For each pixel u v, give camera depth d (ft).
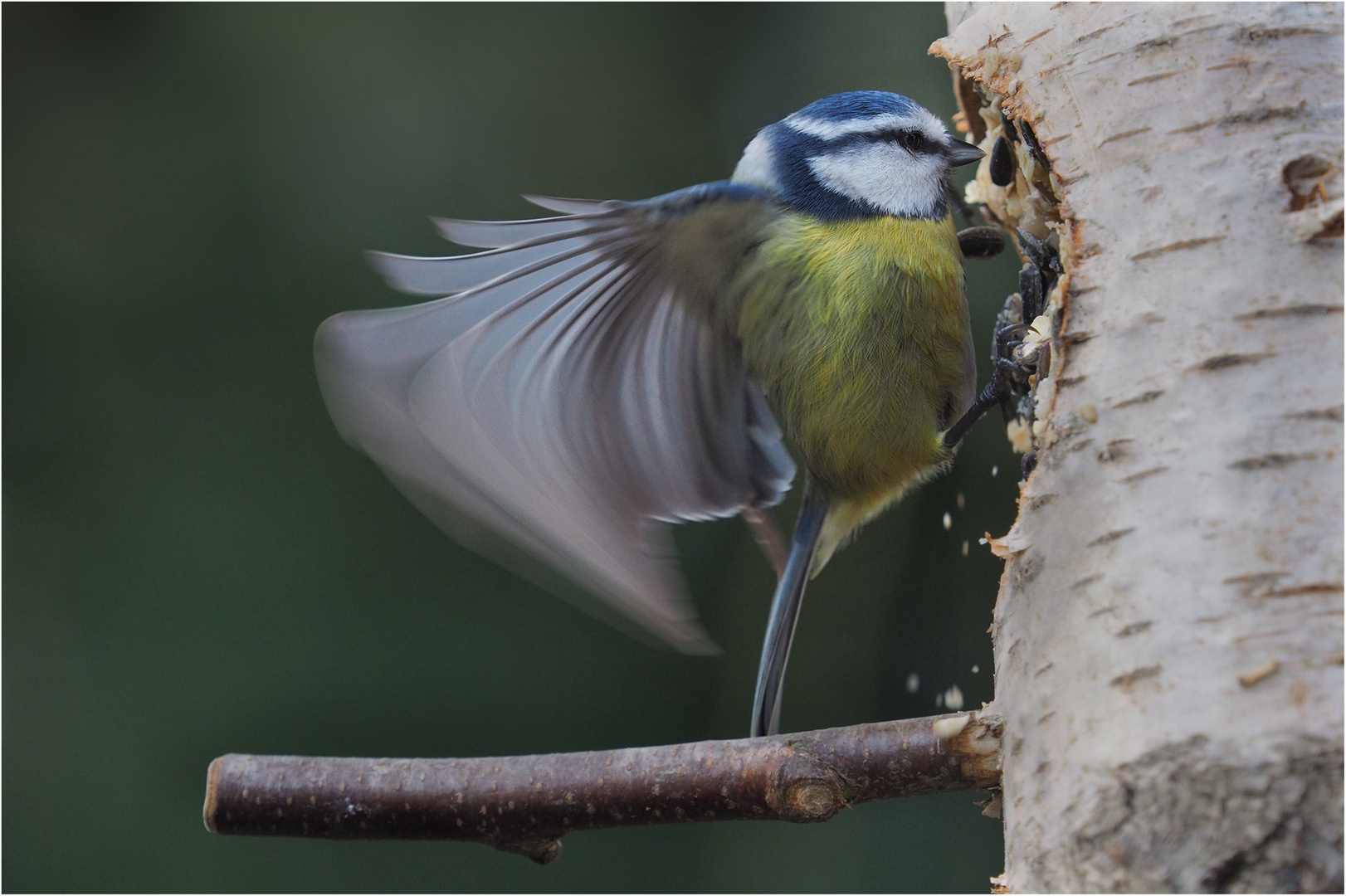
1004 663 12.16
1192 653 10.23
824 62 33.14
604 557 14.48
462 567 30.81
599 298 15.93
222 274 31.58
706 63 33.53
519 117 32.81
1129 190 11.64
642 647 30.63
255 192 31.81
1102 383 11.30
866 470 18.90
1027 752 11.32
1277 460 10.39
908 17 33.17
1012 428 16.16
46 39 31.48
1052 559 11.41
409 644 30.32
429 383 13.73
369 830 13.87
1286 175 11.10
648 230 15.89
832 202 18.25
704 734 30.35
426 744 29.53
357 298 31.45
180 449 30.94
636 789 13.41
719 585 31.40
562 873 29.58
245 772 14.02
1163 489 10.74
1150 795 10.08
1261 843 9.62
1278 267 10.83
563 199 14.92
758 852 29.73
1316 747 9.66
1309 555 10.12
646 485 16.51
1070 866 10.42
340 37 32.27
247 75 31.94
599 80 32.73
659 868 29.66
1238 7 11.72
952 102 32.17
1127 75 12.03
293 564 30.32
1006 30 13.21
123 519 30.25
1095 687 10.68
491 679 30.12
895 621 30.45
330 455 31.19
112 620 29.63
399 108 32.27
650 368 16.94
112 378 31.04
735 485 18.26
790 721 30.19
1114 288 11.45
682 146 32.89
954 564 30.42
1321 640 9.91
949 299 18.33
